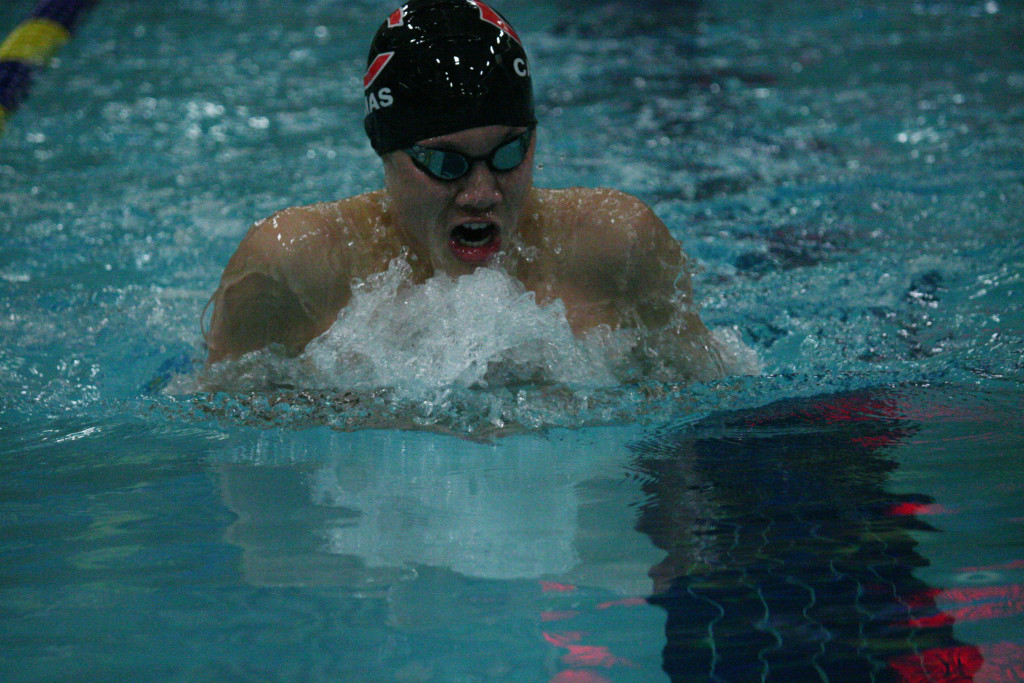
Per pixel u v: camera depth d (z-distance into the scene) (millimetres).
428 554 2701
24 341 5027
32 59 6211
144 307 5531
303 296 4086
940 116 9266
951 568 2537
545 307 4160
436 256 4094
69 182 7906
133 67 12203
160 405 4078
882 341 4789
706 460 3387
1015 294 5285
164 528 2914
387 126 3854
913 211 6852
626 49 12883
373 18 15312
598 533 2812
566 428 3762
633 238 4121
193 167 8281
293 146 8867
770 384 4211
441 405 3943
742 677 2107
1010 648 2182
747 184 7633
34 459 3557
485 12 3926
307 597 2477
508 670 2150
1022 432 3551
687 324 4270
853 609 2352
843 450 3434
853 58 11914
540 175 7902
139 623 2375
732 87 10820
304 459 3494
